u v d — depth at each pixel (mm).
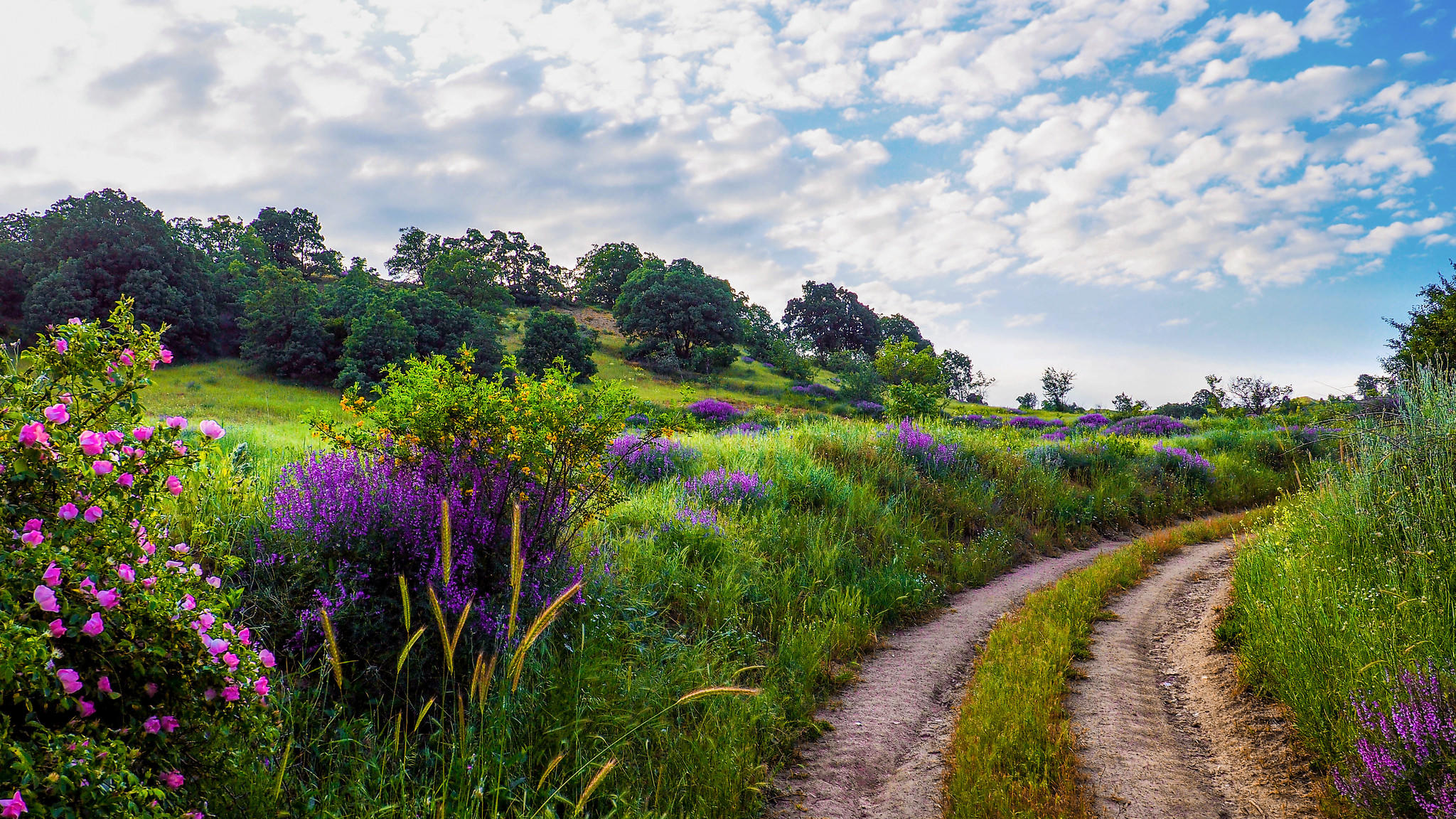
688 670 4965
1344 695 4020
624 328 95000
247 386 56562
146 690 2389
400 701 3826
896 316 157000
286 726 3283
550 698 4133
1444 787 3156
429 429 4746
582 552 5516
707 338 95125
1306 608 4996
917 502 10742
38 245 71500
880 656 6250
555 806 3533
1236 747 4324
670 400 59250
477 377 5121
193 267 74000
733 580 6832
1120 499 13375
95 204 70188
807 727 4812
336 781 3199
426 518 4355
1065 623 6535
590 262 159750
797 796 4055
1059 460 14961
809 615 6688
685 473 10938
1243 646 5465
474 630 4078
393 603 3926
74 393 2617
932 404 25047
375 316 62969
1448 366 6816
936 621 7285
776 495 9672
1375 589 4898
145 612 2414
